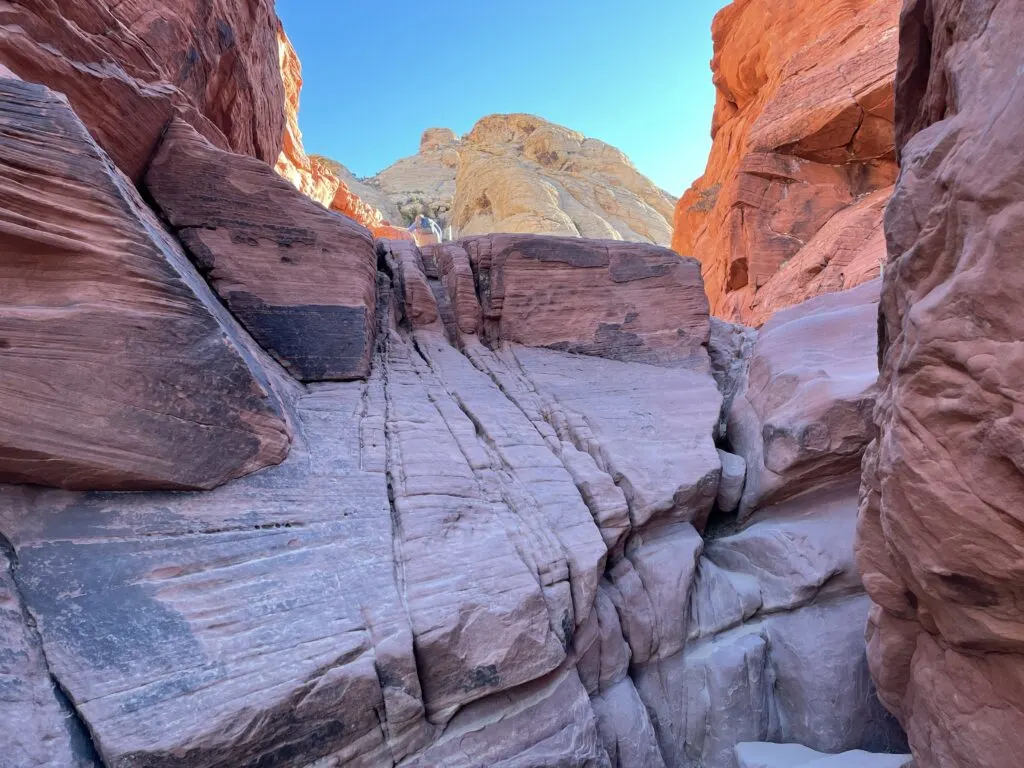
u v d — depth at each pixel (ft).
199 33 31.12
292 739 12.46
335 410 23.26
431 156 345.51
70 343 14.06
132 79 22.75
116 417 14.65
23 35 18.35
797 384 28.63
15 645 11.36
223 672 12.41
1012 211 8.45
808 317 35.81
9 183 13.58
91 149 14.93
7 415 13.03
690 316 38.34
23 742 10.27
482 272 37.14
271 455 18.12
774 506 27.86
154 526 14.75
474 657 15.17
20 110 14.07
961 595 10.94
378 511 18.04
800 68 86.22
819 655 22.06
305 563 15.48
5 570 12.31
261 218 25.57
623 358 36.78
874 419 14.78
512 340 36.06
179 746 11.09
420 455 21.47
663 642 22.22
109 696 11.35
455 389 28.68
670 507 24.84
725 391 38.01
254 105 42.55
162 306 15.75
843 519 25.38
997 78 9.54
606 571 23.22
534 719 16.16
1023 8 9.27
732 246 85.97
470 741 15.03
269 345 25.07
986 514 9.55
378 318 33.30
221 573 14.38
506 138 297.12
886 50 71.92
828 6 90.33
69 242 14.26
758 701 21.84
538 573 18.28
